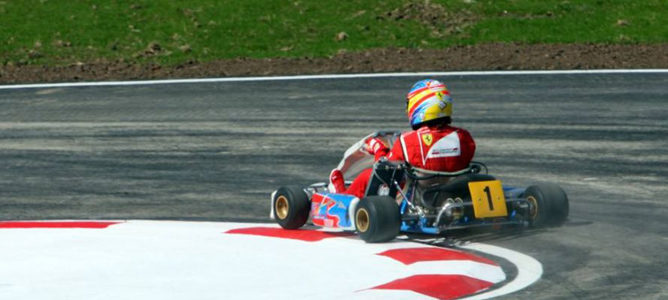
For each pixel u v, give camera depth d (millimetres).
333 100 60281
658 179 39188
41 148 49438
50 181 42250
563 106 56781
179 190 39875
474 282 24281
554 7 86938
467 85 64000
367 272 25469
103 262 27406
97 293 23844
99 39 80938
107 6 87812
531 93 60906
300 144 48656
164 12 86562
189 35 81688
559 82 64188
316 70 70875
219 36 81500
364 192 30984
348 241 29672
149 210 36500
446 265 26062
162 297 23281
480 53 75000
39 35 81500
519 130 50562
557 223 30391
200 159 45938
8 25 83500
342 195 30250
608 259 26812
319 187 33094
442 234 30531
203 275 25547
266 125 53688
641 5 87188
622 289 23531
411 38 80375
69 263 27359
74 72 72438
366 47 78312
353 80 66750
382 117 55000
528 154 44969
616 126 51000
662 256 27078
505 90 62094
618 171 40938
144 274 25812
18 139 51844
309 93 62781
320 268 26094
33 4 87938
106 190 40219
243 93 63500
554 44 77938
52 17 85312
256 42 80062
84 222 34031
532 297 22844
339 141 49125
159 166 44719
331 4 88000
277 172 42812
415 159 29438
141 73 71750
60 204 37969
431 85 30031
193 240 30453
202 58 76438
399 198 30422
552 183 39094
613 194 36719
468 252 28047
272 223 33594
